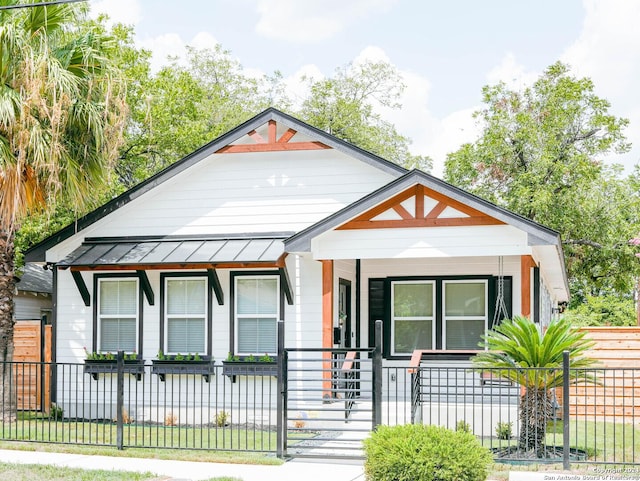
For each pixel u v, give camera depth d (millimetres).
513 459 12812
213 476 11859
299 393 17797
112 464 12859
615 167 35531
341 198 18719
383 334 19594
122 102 16969
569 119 34375
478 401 16031
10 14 16859
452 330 19219
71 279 19672
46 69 15875
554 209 32250
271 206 19078
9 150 15797
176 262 18000
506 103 34781
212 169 19469
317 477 11812
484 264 19125
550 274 20797
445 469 10414
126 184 28922
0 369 17219
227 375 17953
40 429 16719
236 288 18641
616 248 34062
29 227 23109
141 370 18781
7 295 17312
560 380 13359
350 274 19766
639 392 18281
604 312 38250
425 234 16172
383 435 10984
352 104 41906
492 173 33844
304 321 18234
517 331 13422
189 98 30703
